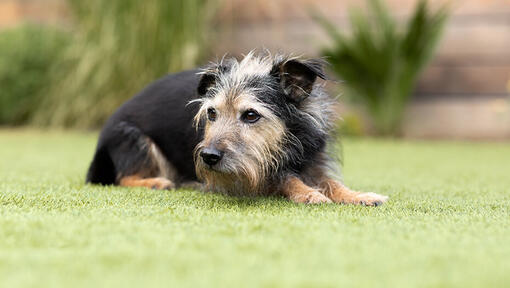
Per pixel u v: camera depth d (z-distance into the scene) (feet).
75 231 12.27
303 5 52.49
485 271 9.58
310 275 9.27
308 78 19.57
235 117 18.98
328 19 52.11
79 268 9.66
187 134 21.90
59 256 10.37
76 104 52.37
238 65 20.70
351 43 47.80
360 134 49.98
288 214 15.06
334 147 21.58
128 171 23.09
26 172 26.58
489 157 36.78
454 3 48.49
